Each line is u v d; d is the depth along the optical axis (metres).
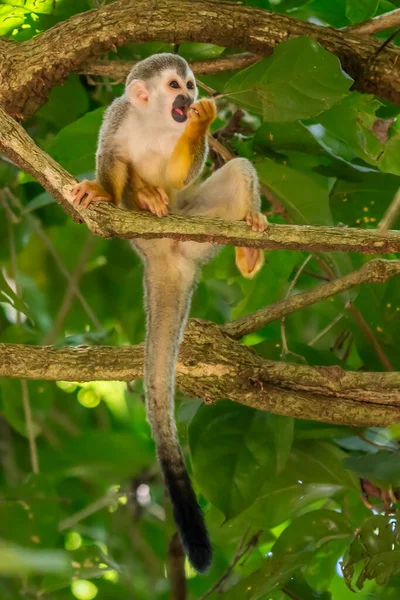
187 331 9.45
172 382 9.14
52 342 12.72
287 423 9.42
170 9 10.13
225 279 14.64
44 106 12.18
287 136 11.09
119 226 7.93
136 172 9.70
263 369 9.31
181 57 10.50
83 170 11.76
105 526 13.57
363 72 10.43
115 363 9.26
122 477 13.05
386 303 11.07
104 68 10.91
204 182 10.12
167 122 9.86
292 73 9.51
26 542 10.68
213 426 9.59
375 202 11.74
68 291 13.16
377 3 11.31
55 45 10.28
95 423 14.99
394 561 8.98
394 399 9.18
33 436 11.63
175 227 7.93
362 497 10.16
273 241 8.04
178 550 11.93
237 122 12.04
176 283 9.58
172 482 8.76
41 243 14.97
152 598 12.62
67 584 10.44
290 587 10.16
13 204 13.94
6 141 8.05
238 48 10.41
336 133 10.71
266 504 10.62
